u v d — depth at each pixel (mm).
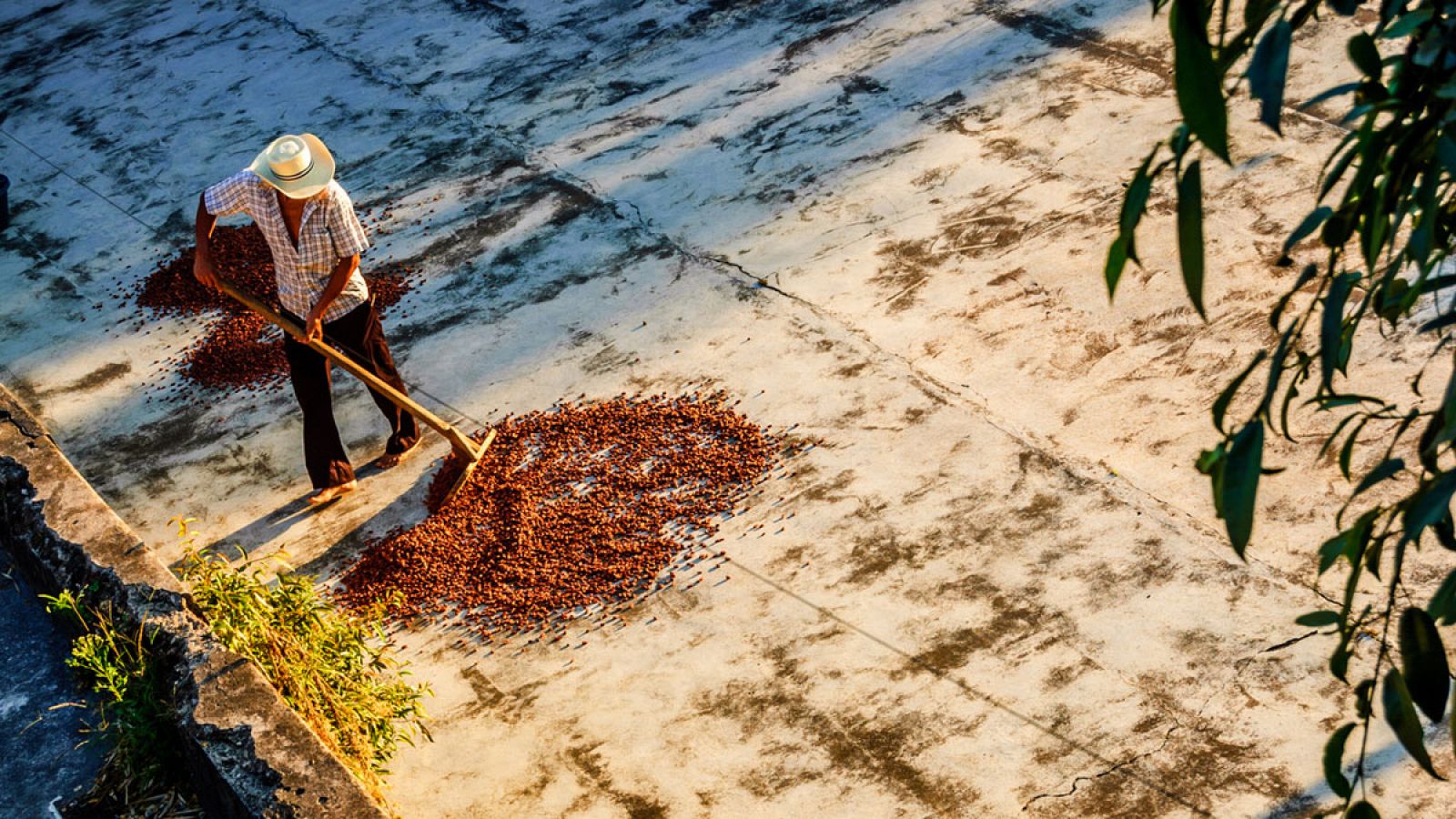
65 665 4328
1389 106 1440
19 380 7051
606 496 5707
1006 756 4410
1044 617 4875
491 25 10039
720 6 9688
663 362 6453
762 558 5312
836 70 8625
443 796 4559
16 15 11297
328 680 4328
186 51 10320
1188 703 4492
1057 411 5801
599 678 4914
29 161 9148
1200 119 1156
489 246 7559
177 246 7988
